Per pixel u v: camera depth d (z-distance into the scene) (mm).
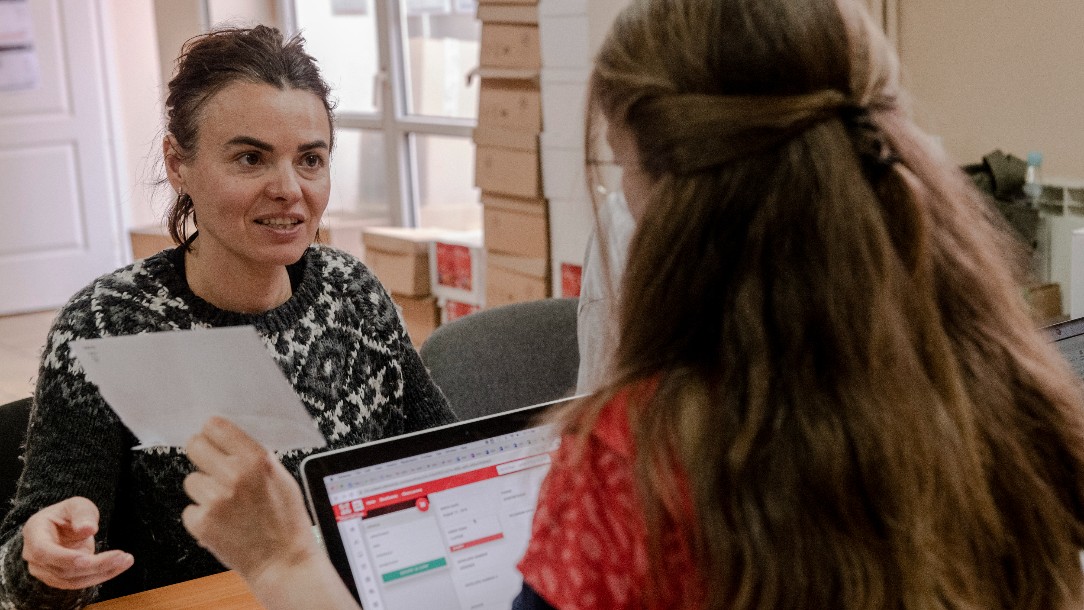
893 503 694
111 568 1158
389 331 1691
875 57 771
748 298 706
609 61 776
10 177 5906
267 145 1438
